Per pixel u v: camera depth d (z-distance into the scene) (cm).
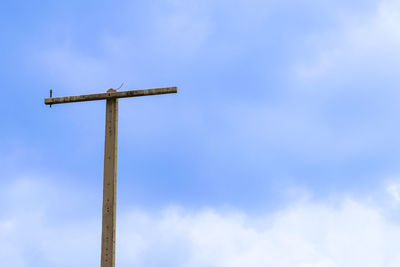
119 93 1455
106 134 1434
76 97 1468
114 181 1391
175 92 1442
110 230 1352
